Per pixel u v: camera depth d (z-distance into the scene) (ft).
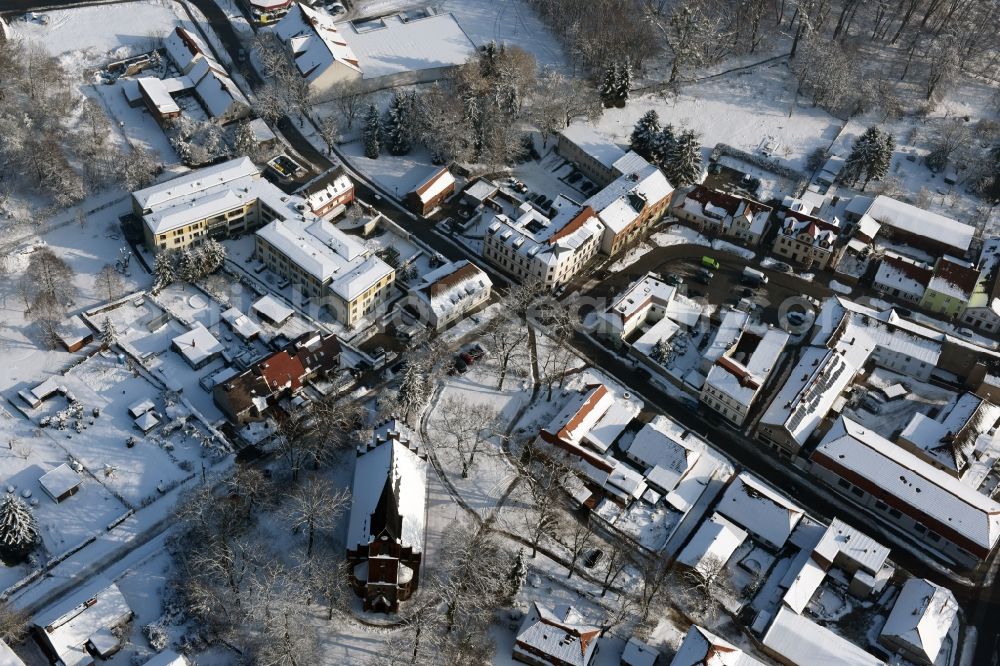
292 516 590.96
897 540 634.84
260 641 534.78
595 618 568.82
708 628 573.33
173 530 583.58
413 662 532.32
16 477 609.01
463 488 627.87
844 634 580.71
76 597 540.93
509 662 544.62
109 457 627.05
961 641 580.71
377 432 631.15
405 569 566.77
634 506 636.48
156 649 531.09
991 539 607.78
